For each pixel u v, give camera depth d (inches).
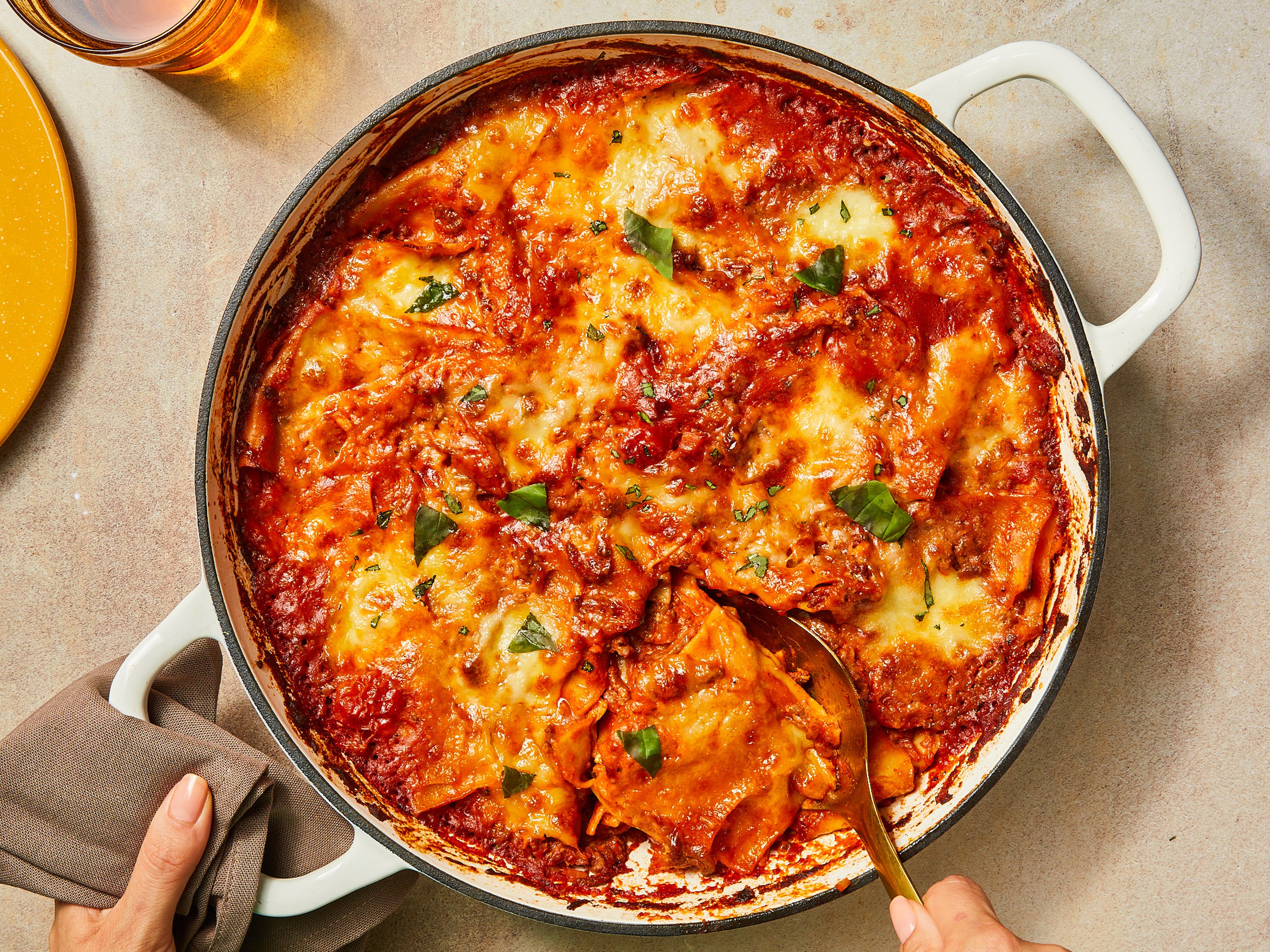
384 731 13.7
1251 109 16.2
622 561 13.7
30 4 15.6
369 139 13.5
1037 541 13.9
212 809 14.1
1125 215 16.2
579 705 13.7
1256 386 16.3
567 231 13.8
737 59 13.5
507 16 16.3
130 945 13.8
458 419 13.8
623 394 13.6
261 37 16.3
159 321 16.4
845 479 13.5
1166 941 16.2
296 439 14.1
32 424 16.5
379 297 13.9
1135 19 16.2
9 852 14.1
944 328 13.9
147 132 16.4
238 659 13.1
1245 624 16.3
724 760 13.6
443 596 13.7
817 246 13.8
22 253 16.1
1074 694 16.5
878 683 13.9
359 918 14.9
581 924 13.6
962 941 11.7
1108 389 16.5
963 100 13.5
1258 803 16.2
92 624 16.5
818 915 16.3
